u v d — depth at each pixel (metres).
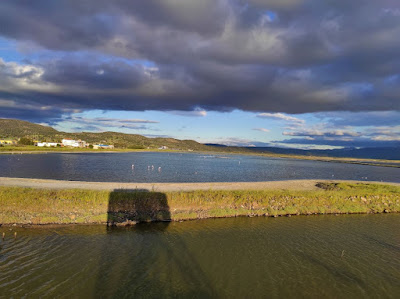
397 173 116.94
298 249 22.47
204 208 31.56
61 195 28.86
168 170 86.25
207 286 16.12
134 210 29.00
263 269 18.59
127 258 19.27
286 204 35.03
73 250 20.12
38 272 16.61
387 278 18.05
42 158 112.44
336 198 37.84
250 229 27.02
